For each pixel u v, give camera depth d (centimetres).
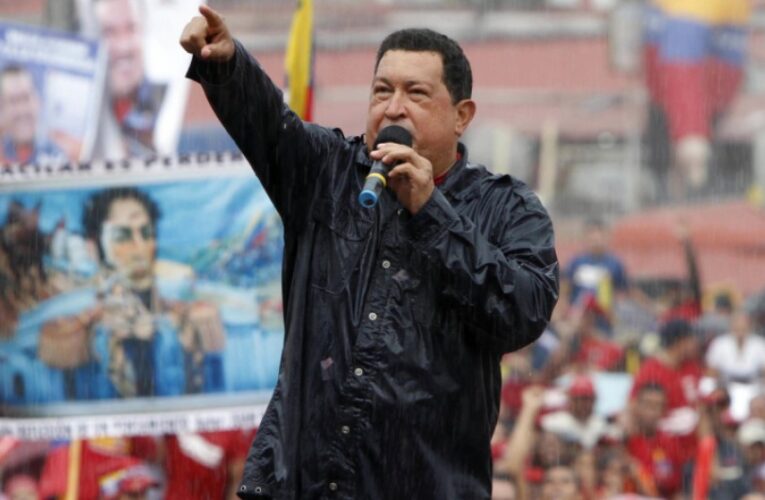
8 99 2780
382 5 5097
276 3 4803
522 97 5078
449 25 5150
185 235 2347
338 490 1148
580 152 5012
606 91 5034
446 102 1176
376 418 1145
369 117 1185
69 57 2820
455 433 1166
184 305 2355
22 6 3597
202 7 1124
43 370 2378
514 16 5106
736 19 4950
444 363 1158
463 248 1131
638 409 3238
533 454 3125
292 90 2005
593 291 4109
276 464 1150
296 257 1197
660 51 4988
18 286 2370
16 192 2355
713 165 4934
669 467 3183
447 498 1160
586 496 3120
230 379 2358
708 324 3912
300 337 1170
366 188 1102
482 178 1210
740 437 3216
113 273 2361
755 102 4944
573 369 3591
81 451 2827
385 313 1155
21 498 2833
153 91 2875
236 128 1165
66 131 2816
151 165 2344
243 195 2341
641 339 3691
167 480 2803
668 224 4788
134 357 2366
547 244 1187
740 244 4753
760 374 3659
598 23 5075
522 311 1137
